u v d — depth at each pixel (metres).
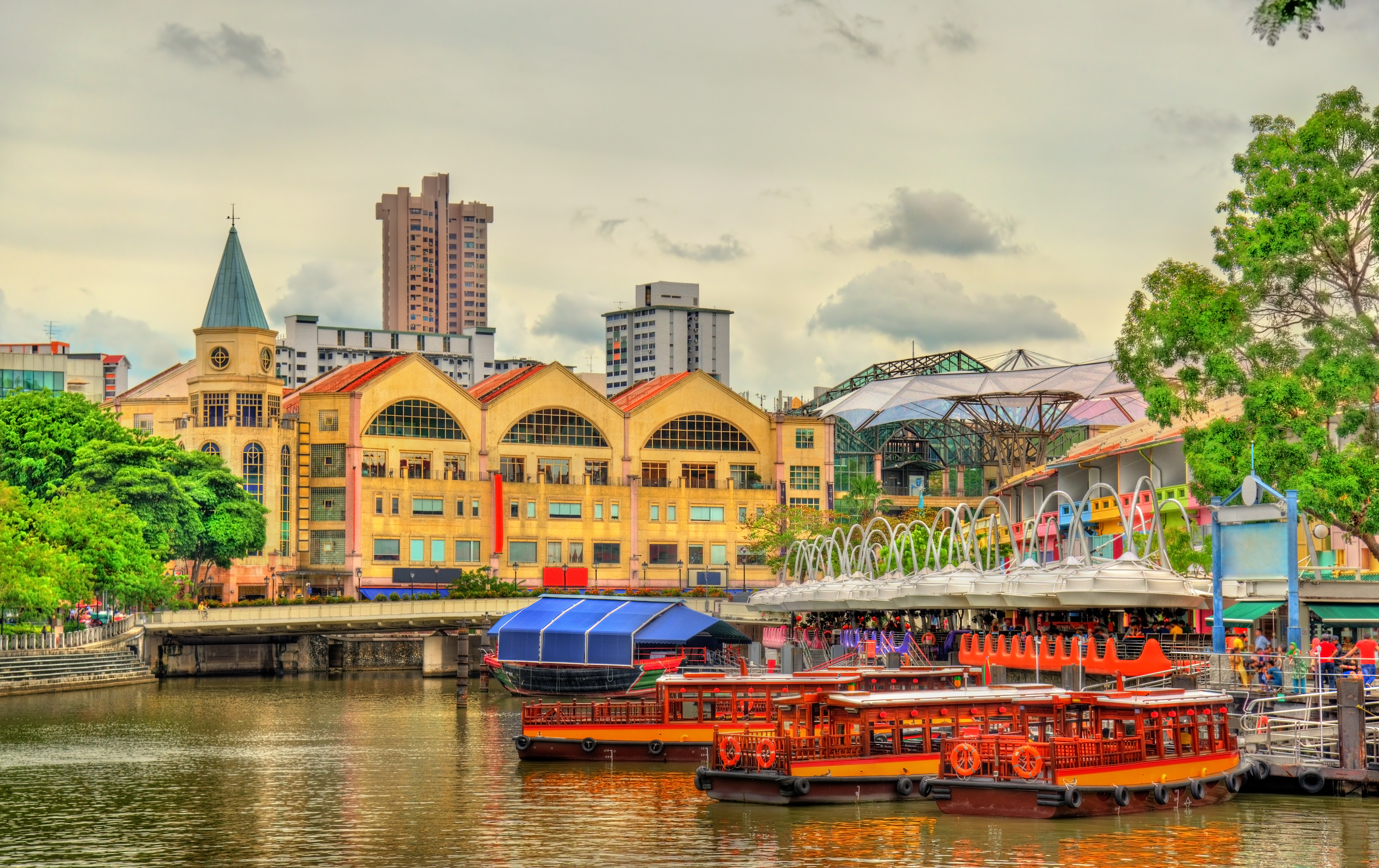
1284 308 64.38
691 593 142.00
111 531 110.06
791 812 46.31
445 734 72.94
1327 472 59.72
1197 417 83.25
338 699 96.12
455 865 41.06
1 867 41.53
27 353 194.38
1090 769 44.50
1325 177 61.84
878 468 179.88
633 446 166.25
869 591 81.12
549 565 161.00
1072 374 132.62
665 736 60.28
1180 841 41.38
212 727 76.62
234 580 149.12
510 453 161.50
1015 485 118.94
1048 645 60.81
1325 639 54.91
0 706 88.88
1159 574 59.53
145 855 42.97
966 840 42.22
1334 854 39.91
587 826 46.25
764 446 170.88
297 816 48.88
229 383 150.38
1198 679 54.50
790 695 57.97
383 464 155.75
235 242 154.00
